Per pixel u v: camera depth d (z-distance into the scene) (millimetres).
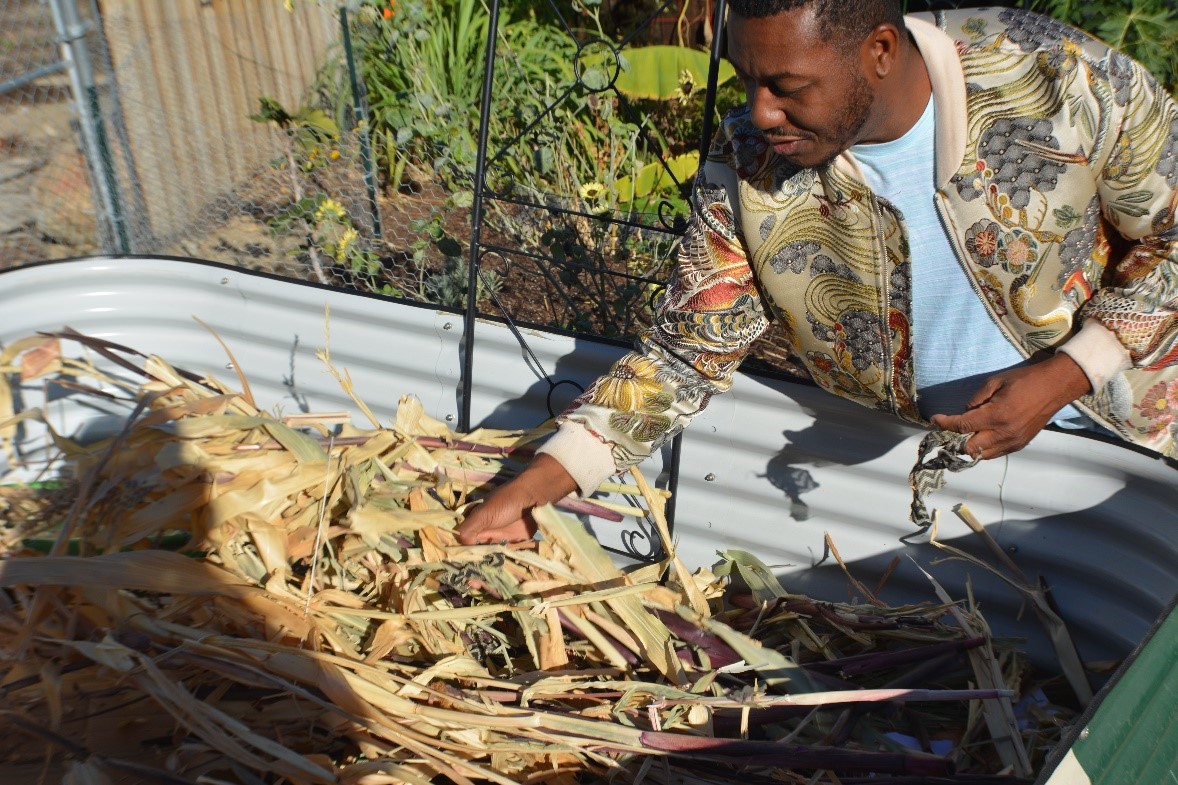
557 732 1698
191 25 4188
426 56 4395
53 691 1534
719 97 4379
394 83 4473
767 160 1688
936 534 2170
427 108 4074
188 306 2625
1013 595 2148
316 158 4066
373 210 3971
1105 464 1944
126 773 1478
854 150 1584
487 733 1698
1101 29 3631
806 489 2240
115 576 1632
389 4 4398
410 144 4293
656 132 4227
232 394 2090
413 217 4078
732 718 1849
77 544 1988
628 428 1913
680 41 4719
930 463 1682
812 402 2125
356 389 2607
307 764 1490
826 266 1745
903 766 1743
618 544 2461
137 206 4047
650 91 4383
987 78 1507
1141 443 1881
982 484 2076
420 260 3646
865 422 2105
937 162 1555
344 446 2117
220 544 1851
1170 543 1913
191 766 1524
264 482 1880
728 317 1850
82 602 1690
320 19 4762
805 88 1409
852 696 1777
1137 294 1602
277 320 2582
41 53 4020
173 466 1871
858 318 1774
